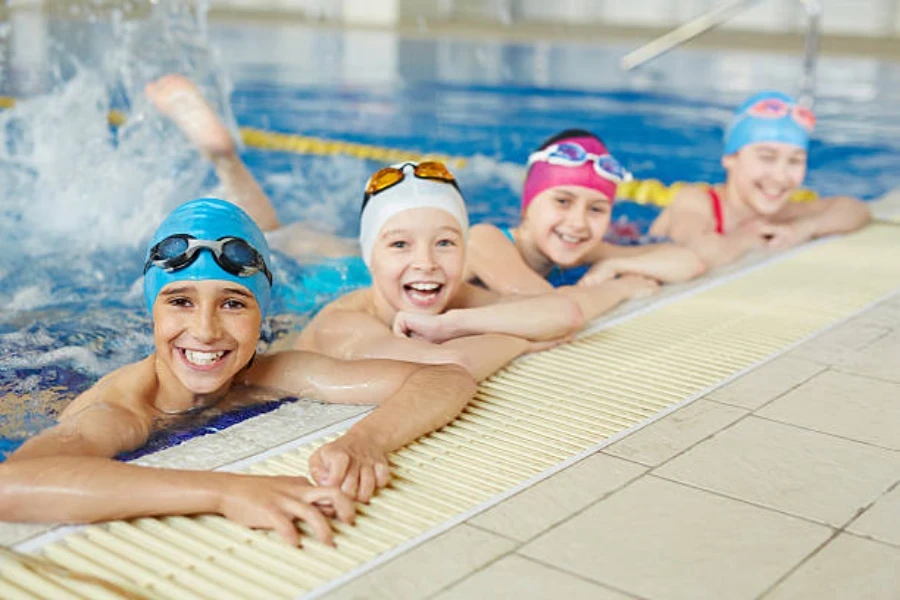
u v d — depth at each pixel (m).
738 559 1.86
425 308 3.13
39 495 1.92
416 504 2.06
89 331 3.31
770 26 16.33
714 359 2.99
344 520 1.97
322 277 3.97
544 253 3.91
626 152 6.90
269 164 6.15
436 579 1.77
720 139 7.41
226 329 2.50
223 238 2.50
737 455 2.32
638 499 2.09
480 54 11.87
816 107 8.85
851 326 3.32
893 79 10.81
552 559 1.84
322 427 2.45
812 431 2.46
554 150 3.82
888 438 2.43
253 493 1.96
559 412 2.57
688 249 4.01
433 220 3.05
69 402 2.76
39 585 1.70
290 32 13.31
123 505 1.93
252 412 2.66
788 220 4.69
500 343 2.90
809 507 2.07
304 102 8.19
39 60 8.30
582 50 12.74
